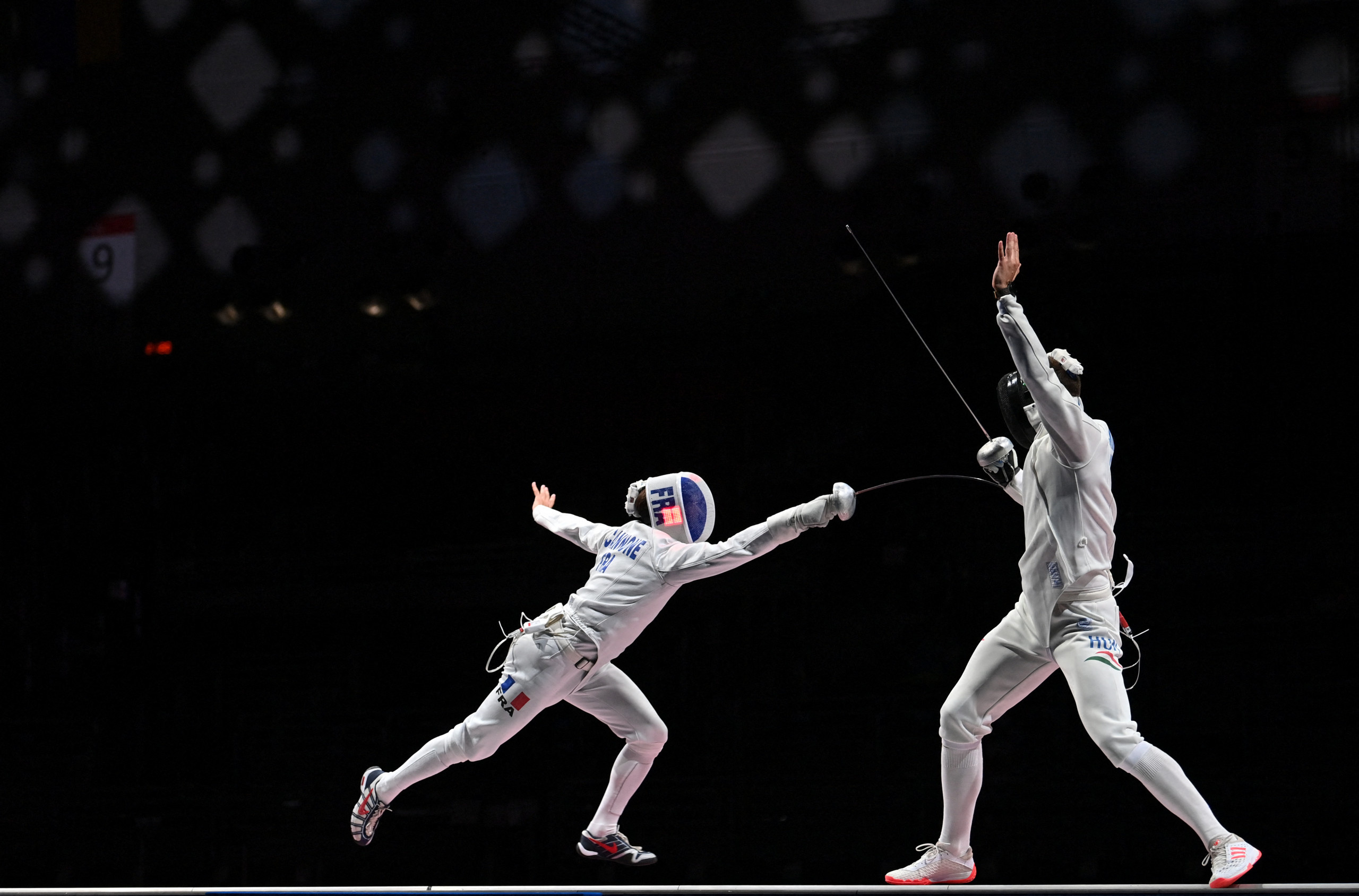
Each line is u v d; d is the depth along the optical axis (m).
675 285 15.52
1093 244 13.90
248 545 14.90
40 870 11.83
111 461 15.64
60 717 13.16
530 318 15.88
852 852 10.18
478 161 16.23
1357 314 12.98
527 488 14.98
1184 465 12.79
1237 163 13.93
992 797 10.09
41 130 17.14
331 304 16.33
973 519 12.41
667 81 15.81
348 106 16.61
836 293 14.97
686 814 10.57
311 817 11.32
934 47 15.01
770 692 11.76
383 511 15.15
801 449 13.62
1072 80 14.52
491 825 10.73
